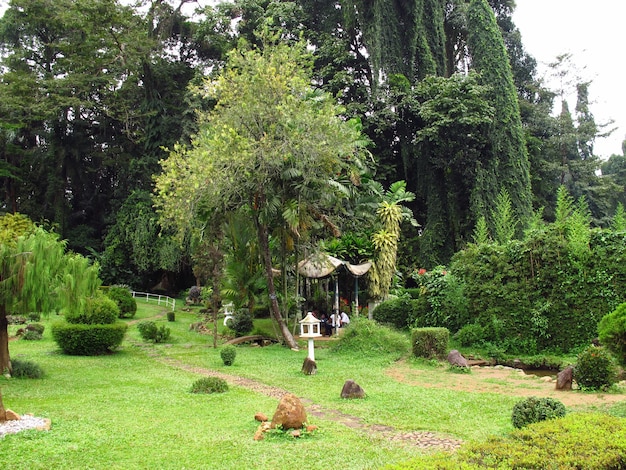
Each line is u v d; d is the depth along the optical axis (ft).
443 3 135.85
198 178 50.80
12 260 34.86
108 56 127.65
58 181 130.41
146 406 29.30
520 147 110.01
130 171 127.85
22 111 126.31
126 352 55.67
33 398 31.81
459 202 113.80
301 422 23.15
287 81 55.11
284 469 18.54
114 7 120.47
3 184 134.31
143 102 132.77
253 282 69.72
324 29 129.49
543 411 21.93
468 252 61.93
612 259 49.88
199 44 136.77
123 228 123.34
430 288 65.26
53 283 36.24
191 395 32.45
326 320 75.61
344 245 81.20
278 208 56.70
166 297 120.57
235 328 68.28
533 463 13.94
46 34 139.44
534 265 54.75
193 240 74.33
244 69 56.18
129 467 18.98
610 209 146.30
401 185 91.35
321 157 53.62
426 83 111.55
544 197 128.98
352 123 73.20
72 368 44.47
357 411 27.76
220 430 23.85
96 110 135.44
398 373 41.70
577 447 15.07
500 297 56.18
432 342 47.62
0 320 38.75
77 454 20.42
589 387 33.14
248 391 33.78
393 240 77.56
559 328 51.85
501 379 38.75
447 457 14.89
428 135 103.86
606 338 29.04
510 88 111.96
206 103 116.98
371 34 118.21
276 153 51.60
